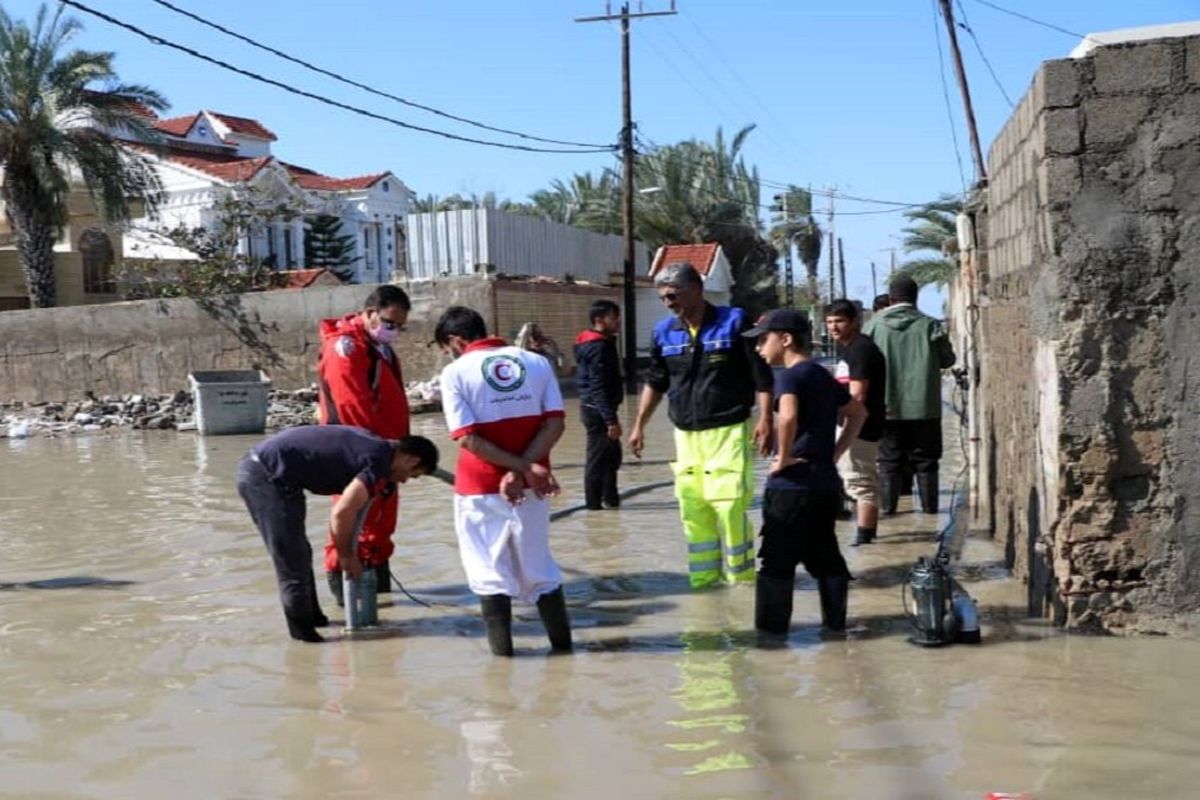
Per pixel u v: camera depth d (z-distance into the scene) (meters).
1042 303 6.23
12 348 26.98
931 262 43.62
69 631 6.62
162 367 26.62
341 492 6.42
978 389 9.71
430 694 5.41
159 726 5.03
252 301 26.11
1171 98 5.83
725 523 7.10
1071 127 5.94
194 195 42.06
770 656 5.94
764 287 56.78
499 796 4.21
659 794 4.20
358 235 49.38
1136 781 4.24
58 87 30.06
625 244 32.94
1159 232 5.86
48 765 4.61
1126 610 6.06
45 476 14.16
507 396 5.98
